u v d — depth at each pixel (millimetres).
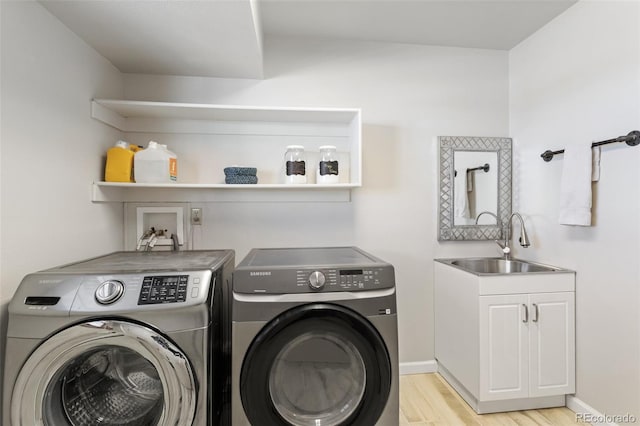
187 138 2150
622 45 1642
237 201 2191
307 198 2256
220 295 1380
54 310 1066
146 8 1394
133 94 2096
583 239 1861
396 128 2355
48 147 1375
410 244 2371
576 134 1911
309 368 1337
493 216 2422
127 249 2072
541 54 2172
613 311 1687
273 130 2215
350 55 2311
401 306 2363
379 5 1931
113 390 1208
